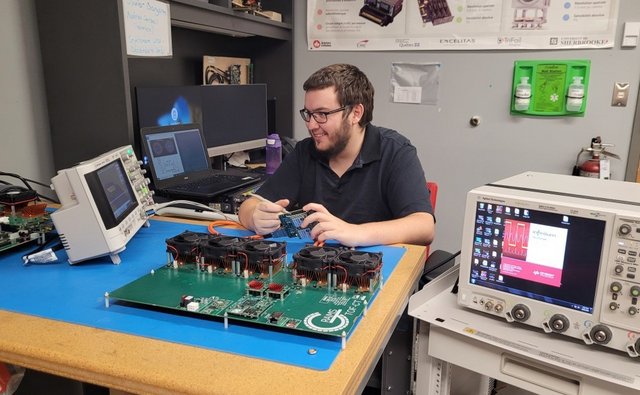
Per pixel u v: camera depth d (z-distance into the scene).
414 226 1.40
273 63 3.03
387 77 2.87
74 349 0.76
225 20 2.26
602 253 0.84
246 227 1.44
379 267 1.01
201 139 2.19
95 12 1.64
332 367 0.72
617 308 0.83
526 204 0.91
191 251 1.08
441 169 2.88
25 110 1.70
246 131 2.66
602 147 2.55
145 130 1.91
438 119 2.82
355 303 0.91
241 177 2.19
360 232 1.28
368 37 2.85
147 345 0.78
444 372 1.10
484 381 1.36
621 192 0.98
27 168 1.73
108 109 1.71
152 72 2.27
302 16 2.97
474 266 0.99
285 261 1.10
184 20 1.97
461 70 2.72
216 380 0.69
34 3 1.69
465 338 1.00
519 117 2.67
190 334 0.81
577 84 2.51
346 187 1.73
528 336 0.94
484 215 0.96
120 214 1.21
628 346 0.83
